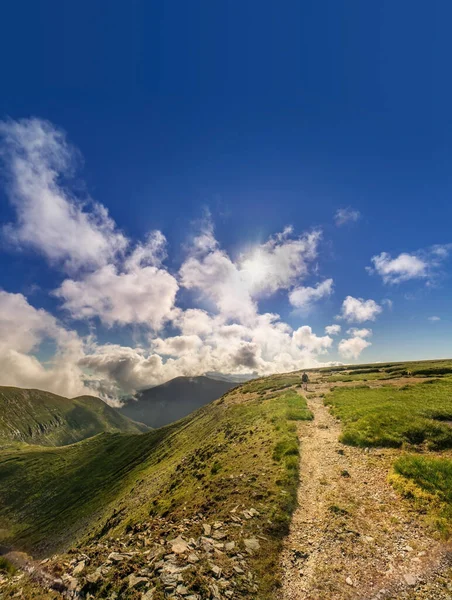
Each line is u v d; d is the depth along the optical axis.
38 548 68.00
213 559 10.96
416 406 29.98
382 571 10.18
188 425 79.62
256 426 34.56
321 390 58.25
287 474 18.16
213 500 17.50
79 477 127.44
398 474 16.47
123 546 13.41
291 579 10.14
